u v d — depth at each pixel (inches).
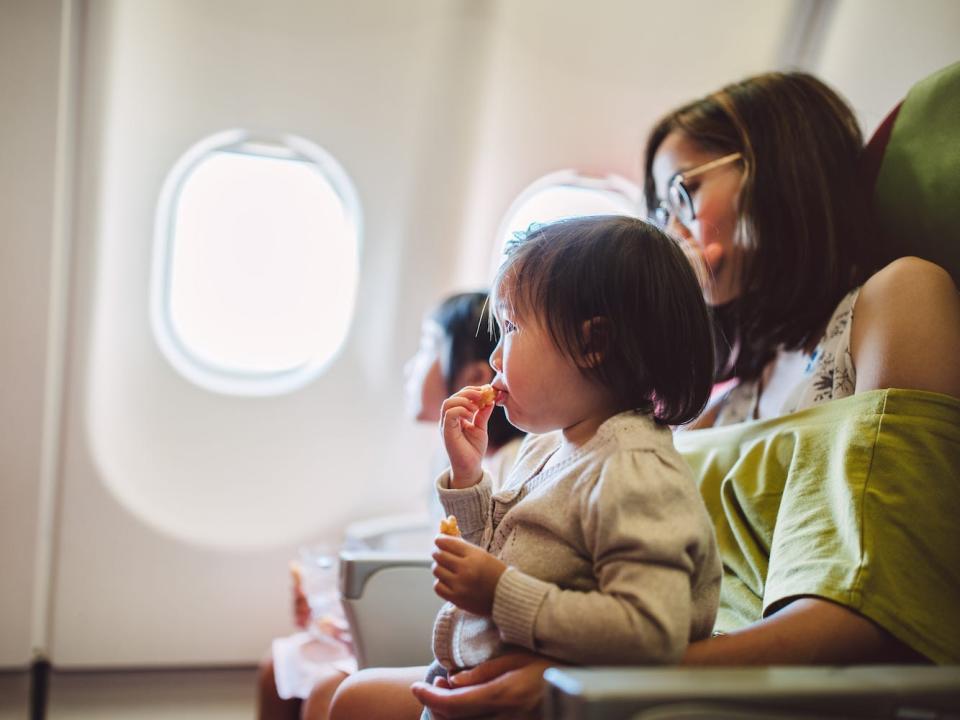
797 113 51.7
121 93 74.5
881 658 33.6
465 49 77.9
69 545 81.7
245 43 75.2
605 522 30.8
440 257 83.0
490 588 31.0
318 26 75.7
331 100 77.9
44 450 79.6
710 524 33.1
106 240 77.5
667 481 31.6
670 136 56.9
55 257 76.2
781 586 36.4
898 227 49.9
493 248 84.2
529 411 35.7
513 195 83.1
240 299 84.3
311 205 83.7
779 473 42.8
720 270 53.1
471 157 81.0
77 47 73.1
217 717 82.1
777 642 32.3
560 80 80.9
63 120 74.0
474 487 37.9
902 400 38.7
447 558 31.8
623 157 84.3
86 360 78.8
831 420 41.0
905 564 34.9
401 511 88.5
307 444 86.5
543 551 33.1
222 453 85.0
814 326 49.9
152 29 73.3
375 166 80.6
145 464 83.1
